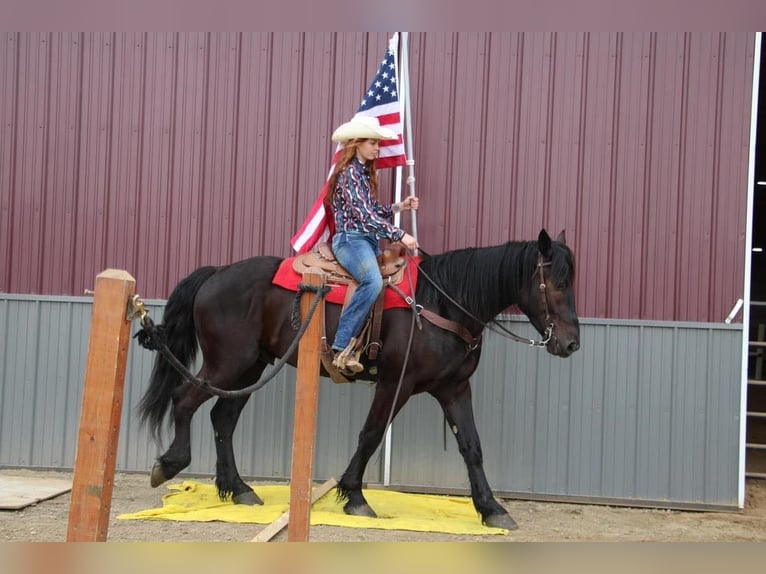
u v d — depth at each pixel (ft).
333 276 14.92
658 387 17.47
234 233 18.51
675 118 17.48
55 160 18.89
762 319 34.50
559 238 15.44
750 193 17.26
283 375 18.34
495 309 15.26
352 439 18.11
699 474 17.35
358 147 14.67
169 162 18.63
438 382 15.30
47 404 18.81
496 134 17.85
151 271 18.69
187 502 16.10
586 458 17.62
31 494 16.08
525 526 15.56
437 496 17.65
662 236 17.51
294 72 18.37
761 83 24.79
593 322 17.60
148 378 18.72
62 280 18.86
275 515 15.11
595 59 17.65
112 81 18.76
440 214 17.94
